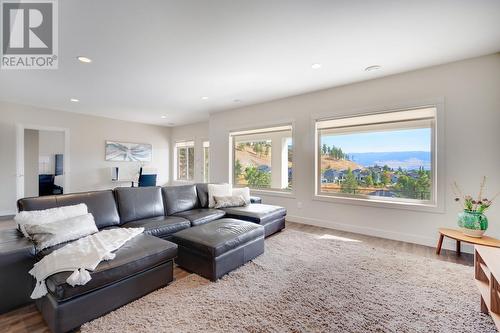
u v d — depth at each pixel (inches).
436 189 122.6
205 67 124.7
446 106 119.3
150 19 82.7
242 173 221.3
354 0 73.6
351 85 149.6
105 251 69.1
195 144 291.6
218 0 73.0
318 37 95.5
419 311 68.0
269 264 99.0
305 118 170.9
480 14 80.3
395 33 92.4
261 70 128.8
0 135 188.9
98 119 247.8
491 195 109.1
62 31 90.0
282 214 149.7
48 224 81.1
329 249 117.3
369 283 83.7
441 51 106.9
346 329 60.4
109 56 111.2
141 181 242.5
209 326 61.4
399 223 133.1
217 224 107.2
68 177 226.2
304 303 71.6
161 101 191.3
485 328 60.9
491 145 109.1
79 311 60.1
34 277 69.1
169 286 81.4
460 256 109.1
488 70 109.7
